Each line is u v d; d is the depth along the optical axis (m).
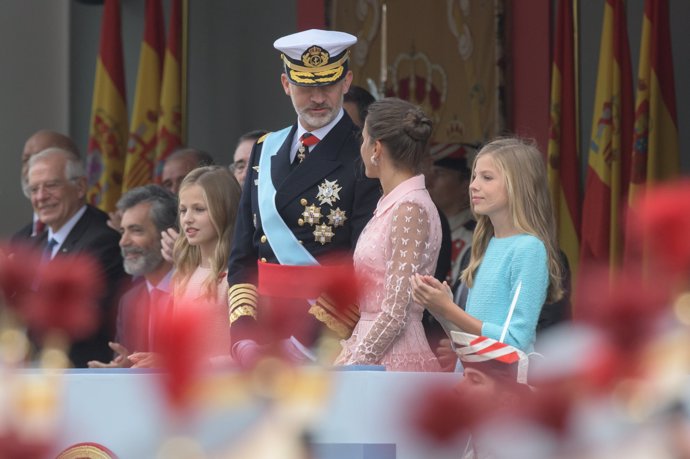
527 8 28.39
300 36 14.42
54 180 20.58
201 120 32.84
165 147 29.16
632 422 1.93
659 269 1.90
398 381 9.70
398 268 12.59
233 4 32.78
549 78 27.92
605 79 24.92
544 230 12.50
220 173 16.03
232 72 32.72
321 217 13.86
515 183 12.44
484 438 2.06
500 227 12.59
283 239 13.79
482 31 28.78
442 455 1.96
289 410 2.24
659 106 24.00
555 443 1.97
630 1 27.22
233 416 2.23
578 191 25.83
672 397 1.91
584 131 27.77
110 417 9.44
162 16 30.44
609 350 1.94
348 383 9.77
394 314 12.45
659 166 23.92
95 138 30.05
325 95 14.24
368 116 13.34
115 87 30.28
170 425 2.10
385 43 29.47
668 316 1.90
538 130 28.00
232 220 15.90
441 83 29.17
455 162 21.41
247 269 14.13
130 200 18.56
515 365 7.85
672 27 26.61
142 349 5.04
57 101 32.78
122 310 18.12
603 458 1.94
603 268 1.99
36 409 2.21
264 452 2.16
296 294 13.48
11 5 32.44
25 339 2.37
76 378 9.45
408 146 13.09
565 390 1.98
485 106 28.73
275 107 32.25
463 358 8.42
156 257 18.48
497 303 12.23
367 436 9.75
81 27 33.28
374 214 13.26
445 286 11.70
